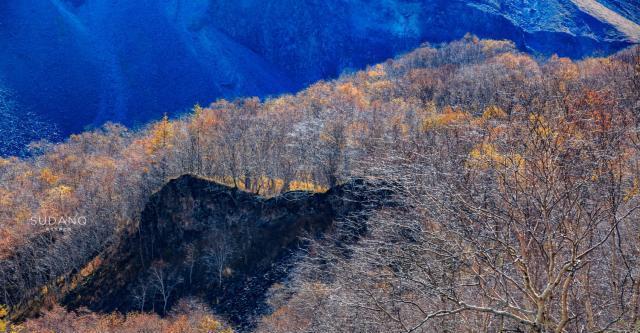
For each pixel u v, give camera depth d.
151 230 66.88
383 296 11.45
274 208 61.81
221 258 61.03
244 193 65.06
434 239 11.62
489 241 11.90
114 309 60.16
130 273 63.91
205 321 51.78
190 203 66.31
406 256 11.61
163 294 58.84
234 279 58.53
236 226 63.16
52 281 65.94
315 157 64.56
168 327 51.97
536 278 10.54
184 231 65.38
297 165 67.50
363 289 11.05
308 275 19.75
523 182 11.20
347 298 11.62
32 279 66.25
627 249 11.82
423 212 12.13
